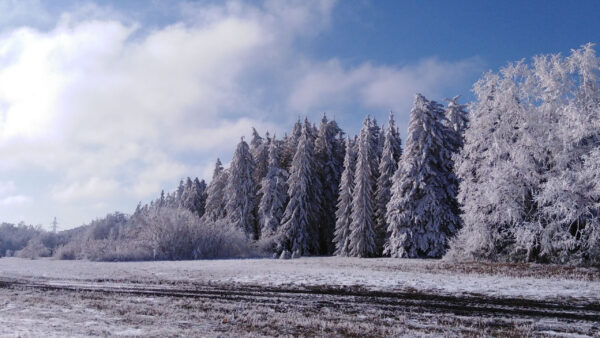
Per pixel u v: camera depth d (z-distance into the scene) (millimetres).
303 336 6586
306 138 42719
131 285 13672
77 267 22781
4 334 6203
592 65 20734
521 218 20797
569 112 20188
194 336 6375
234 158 44312
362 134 39938
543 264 19266
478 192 22625
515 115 23047
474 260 22297
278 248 38344
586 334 6664
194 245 33844
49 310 8961
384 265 21141
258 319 7941
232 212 42750
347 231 36906
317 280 14242
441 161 29266
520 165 21125
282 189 43500
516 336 6543
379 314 8422
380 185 35812
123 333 6531
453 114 33781
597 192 18234
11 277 17141
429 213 27953
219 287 12883
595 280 13773
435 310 8766
